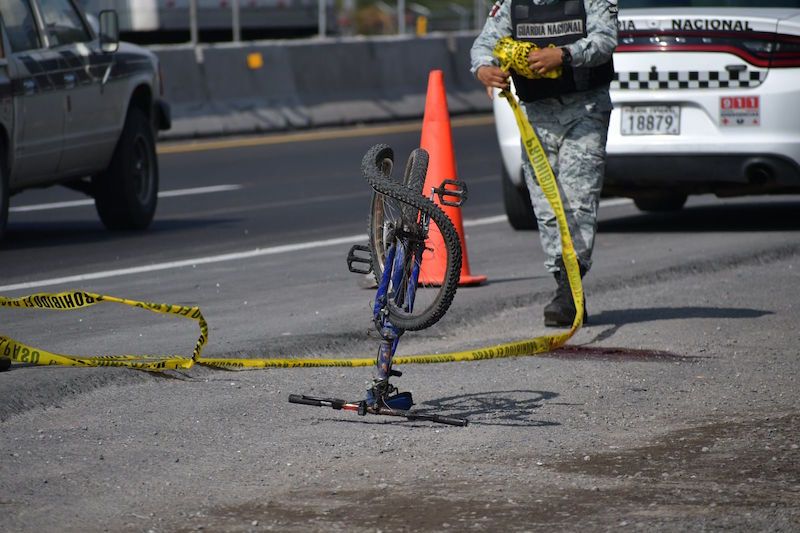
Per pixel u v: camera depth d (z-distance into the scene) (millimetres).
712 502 10664
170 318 18297
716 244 24047
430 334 17391
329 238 26453
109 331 17469
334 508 10586
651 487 11055
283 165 40875
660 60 23516
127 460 11875
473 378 14984
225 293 20328
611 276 20906
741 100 23266
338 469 11617
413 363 15695
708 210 29312
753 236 25016
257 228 28141
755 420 13141
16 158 24875
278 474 11484
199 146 46719
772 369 15289
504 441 12445
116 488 11117
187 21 63375
